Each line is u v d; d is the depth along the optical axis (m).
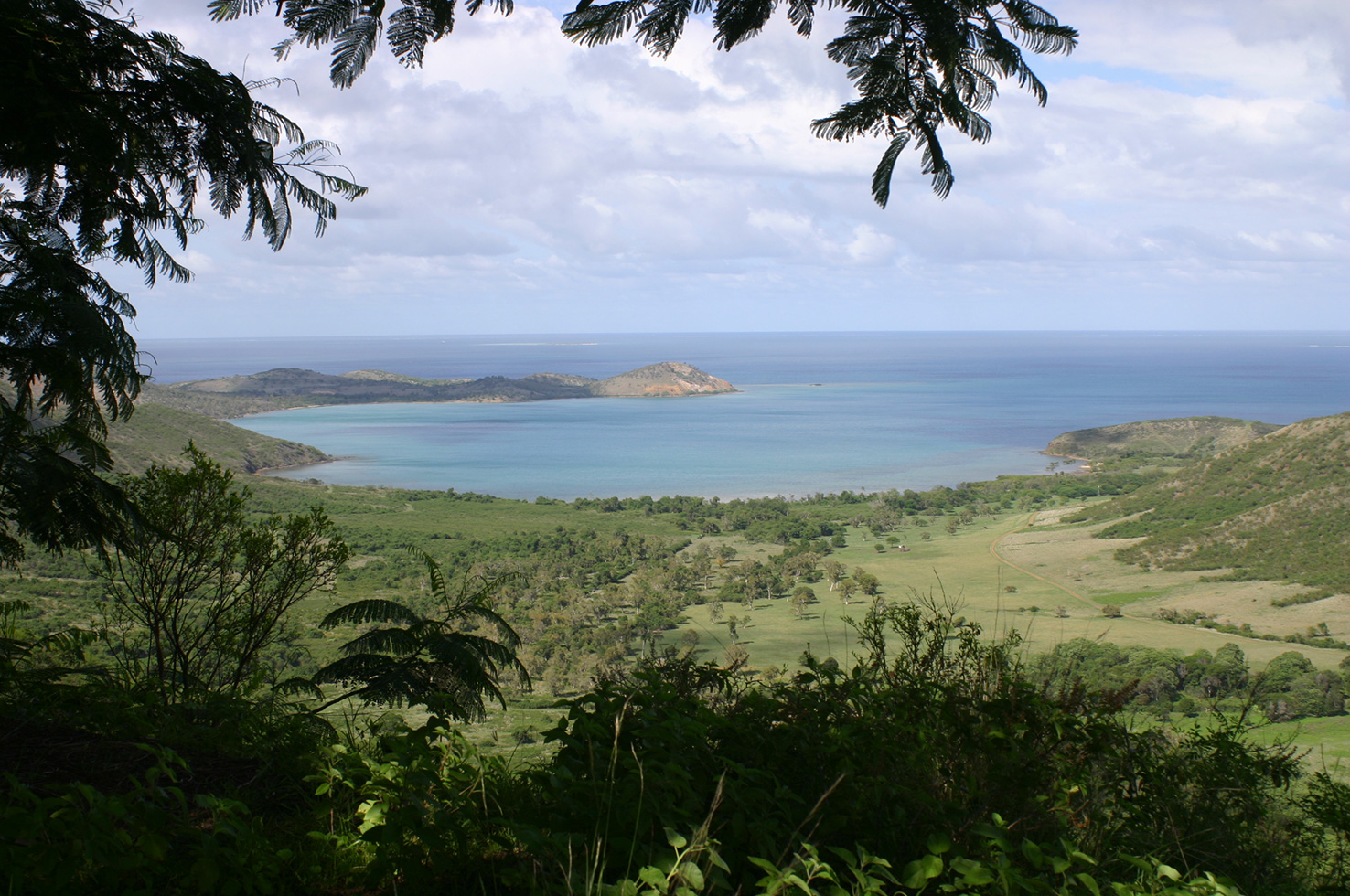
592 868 1.49
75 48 2.54
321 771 2.08
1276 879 2.07
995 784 1.93
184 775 2.32
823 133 1.87
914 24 1.75
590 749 1.70
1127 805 2.07
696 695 2.38
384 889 1.70
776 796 1.73
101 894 1.43
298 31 1.84
